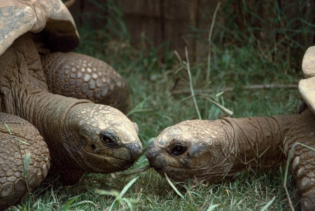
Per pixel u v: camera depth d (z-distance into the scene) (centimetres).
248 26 933
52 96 611
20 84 627
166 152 573
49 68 696
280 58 909
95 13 1058
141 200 546
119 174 619
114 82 733
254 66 916
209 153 577
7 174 518
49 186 593
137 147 543
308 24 855
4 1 598
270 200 563
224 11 952
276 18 904
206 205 552
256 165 611
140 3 1014
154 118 815
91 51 1031
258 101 821
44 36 706
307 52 625
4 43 563
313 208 506
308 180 517
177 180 586
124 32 1018
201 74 954
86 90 705
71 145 569
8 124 547
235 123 606
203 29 974
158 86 941
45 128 589
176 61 998
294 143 546
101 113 555
